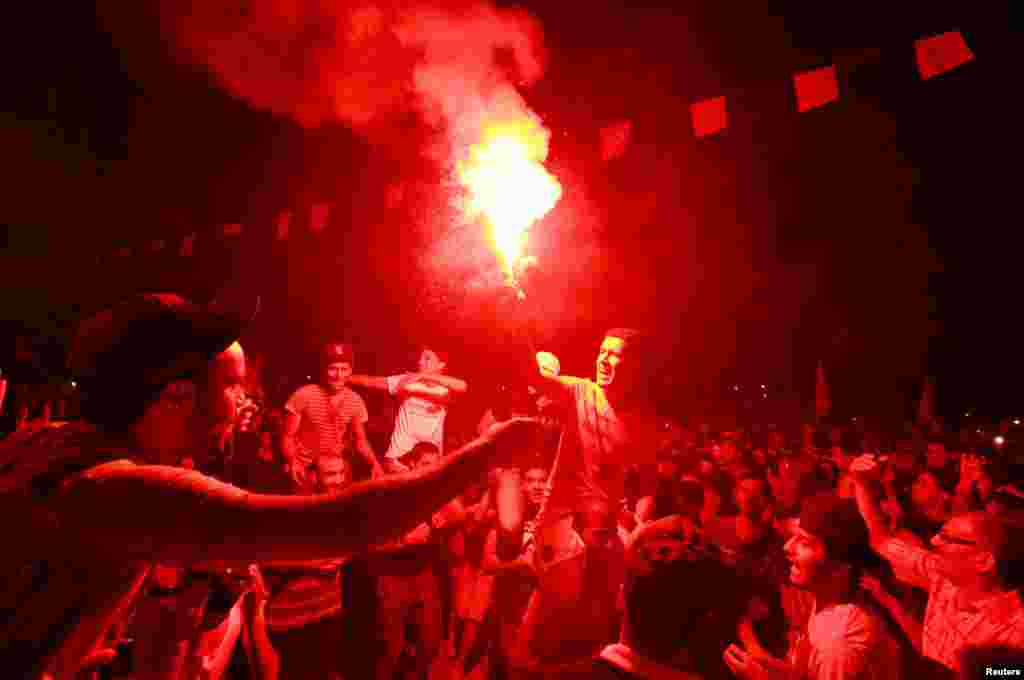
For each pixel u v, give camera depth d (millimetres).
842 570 2633
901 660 2521
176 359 1613
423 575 5172
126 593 1417
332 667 5090
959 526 2932
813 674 2529
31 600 1325
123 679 2600
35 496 1315
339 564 5008
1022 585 2770
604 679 2572
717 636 2520
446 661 5715
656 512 5074
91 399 1581
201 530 1245
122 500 1263
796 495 6855
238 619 2727
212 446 1881
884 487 6062
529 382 3877
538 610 4094
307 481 5938
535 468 4707
